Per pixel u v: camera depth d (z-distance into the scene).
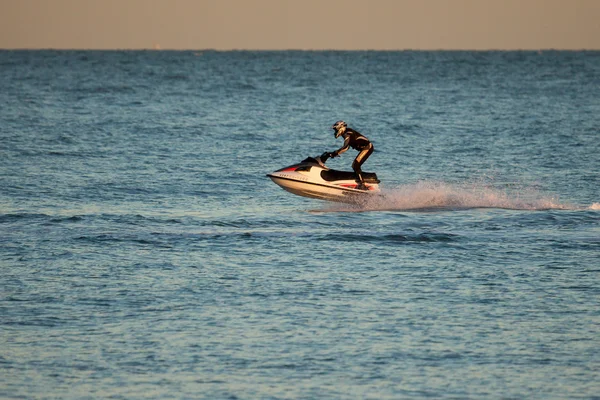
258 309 39.00
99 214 63.78
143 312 38.41
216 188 79.50
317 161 69.75
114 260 48.28
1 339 34.84
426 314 38.56
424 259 49.44
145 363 32.50
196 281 43.81
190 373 31.58
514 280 44.66
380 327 36.69
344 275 45.34
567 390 30.38
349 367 32.25
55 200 70.69
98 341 34.75
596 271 46.72
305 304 39.84
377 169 95.50
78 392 29.88
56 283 43.06
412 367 32.31
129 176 85.00
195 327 36.47
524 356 33.50
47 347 34.06
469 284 43.75
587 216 64.69
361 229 58.94
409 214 66.06
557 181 86.00
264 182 83.69
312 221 62.31
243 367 32.16
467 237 55.97
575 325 37.19
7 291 41.47
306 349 34.00
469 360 33.06
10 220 60.41
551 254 50.94
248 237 55.38
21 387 30.23
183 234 56.09
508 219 63.41
